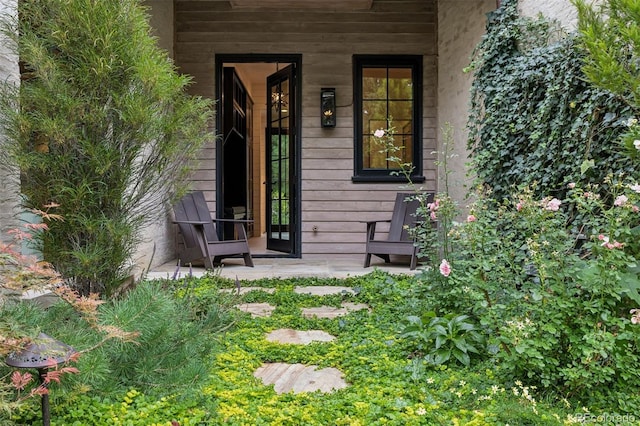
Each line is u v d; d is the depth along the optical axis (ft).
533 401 6.40
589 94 10.91
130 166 8.88
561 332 7.04
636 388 6.83
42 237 8.32
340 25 21.04
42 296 8.42
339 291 15.03
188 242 18.57
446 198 11.83
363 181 21.16
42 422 5.42
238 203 26.96
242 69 27.84
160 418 5.97
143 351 6.89
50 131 7.86
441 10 20.49
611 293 6.81
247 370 8.32
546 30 13.35
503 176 14.48
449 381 7.52
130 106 8.36
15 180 8.77
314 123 21.17
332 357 9.07
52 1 8.30
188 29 20.84
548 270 7.29
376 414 6.44
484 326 8.89
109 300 7.97
